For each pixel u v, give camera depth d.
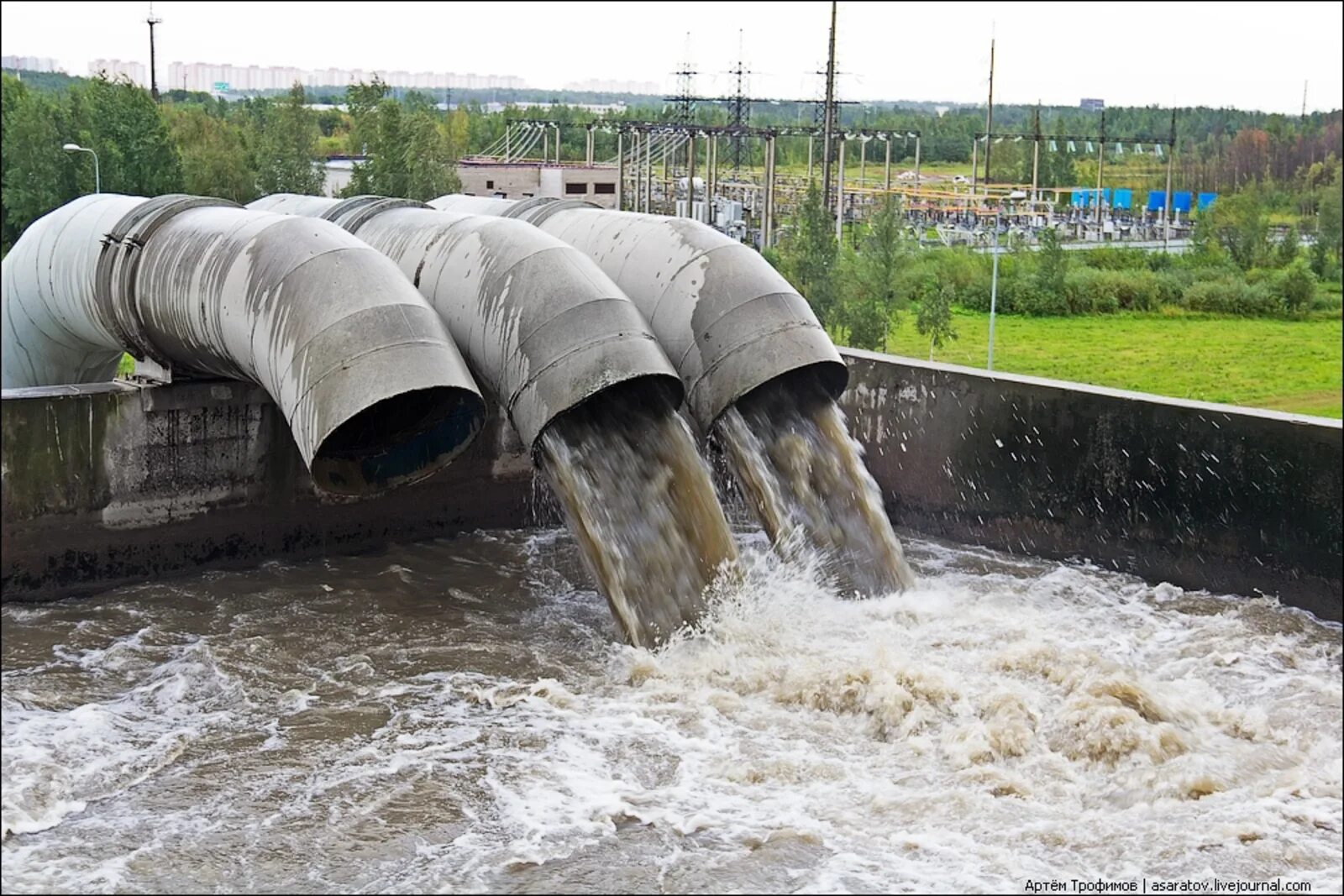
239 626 13.93
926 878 9.29
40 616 14.09
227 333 13.83
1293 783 10.82
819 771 10.86
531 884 9.14
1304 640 14.02
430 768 10.80
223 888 9.05
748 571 14.27
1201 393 38.69
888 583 14.88
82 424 14.73
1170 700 11.99
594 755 11.06
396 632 13.85
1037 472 16.95
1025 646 12.98
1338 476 14.47
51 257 16.27
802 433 15.23
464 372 13.27
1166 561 15.92
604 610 14.70
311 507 16.47
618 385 14.24
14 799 10.13
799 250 36.47
